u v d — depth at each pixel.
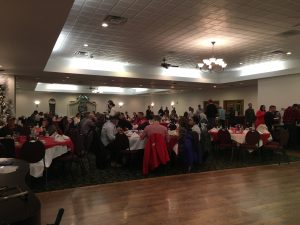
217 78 13.26
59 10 3.99
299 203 3.66
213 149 7.79
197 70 12.65
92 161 6.61
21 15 4.17
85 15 5.56
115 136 5.78
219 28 6.41
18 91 18.64
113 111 8.07
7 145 4.23
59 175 5.18
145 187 4.41
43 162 4.36
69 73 10.06
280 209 3.44
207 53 9.01
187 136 5.61
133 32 6.70
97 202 3.69
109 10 5.31
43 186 4.45
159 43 7.74
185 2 4.94
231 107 15.22
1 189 1.63
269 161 6.67
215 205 3.57
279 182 4.72
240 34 6.87
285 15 5.57
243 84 13.59
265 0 4.83
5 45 5.92
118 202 3.69
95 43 7.71
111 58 9.79
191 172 5.49
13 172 2.13
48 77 11.33
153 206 3.54
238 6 5.11
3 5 3.79
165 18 5.75
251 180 4.85
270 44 7.86
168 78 11.99
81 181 4.78
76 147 5.15
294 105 8.99
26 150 4.10
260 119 8.45
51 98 19.59
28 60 7.62
